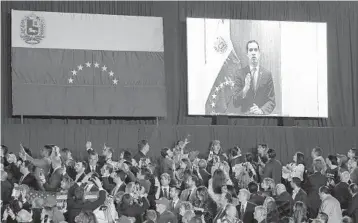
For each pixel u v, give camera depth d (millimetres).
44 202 19078
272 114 21281
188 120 21016
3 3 20031
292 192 20672
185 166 20219
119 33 20422
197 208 19922
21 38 19781
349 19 22406
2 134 19281
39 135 19500
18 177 19141
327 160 21250
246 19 21531
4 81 19859
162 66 20594
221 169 20344
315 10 22219
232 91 21109
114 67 20266
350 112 22078
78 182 19391
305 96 21562
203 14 21422
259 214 20172
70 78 19953
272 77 21391
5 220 18797
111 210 19375
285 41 21578
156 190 19891
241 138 20844
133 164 19953
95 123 20297
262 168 20719
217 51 21109
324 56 21734
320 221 20578
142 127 20234
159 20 20703
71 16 20156
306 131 21312
